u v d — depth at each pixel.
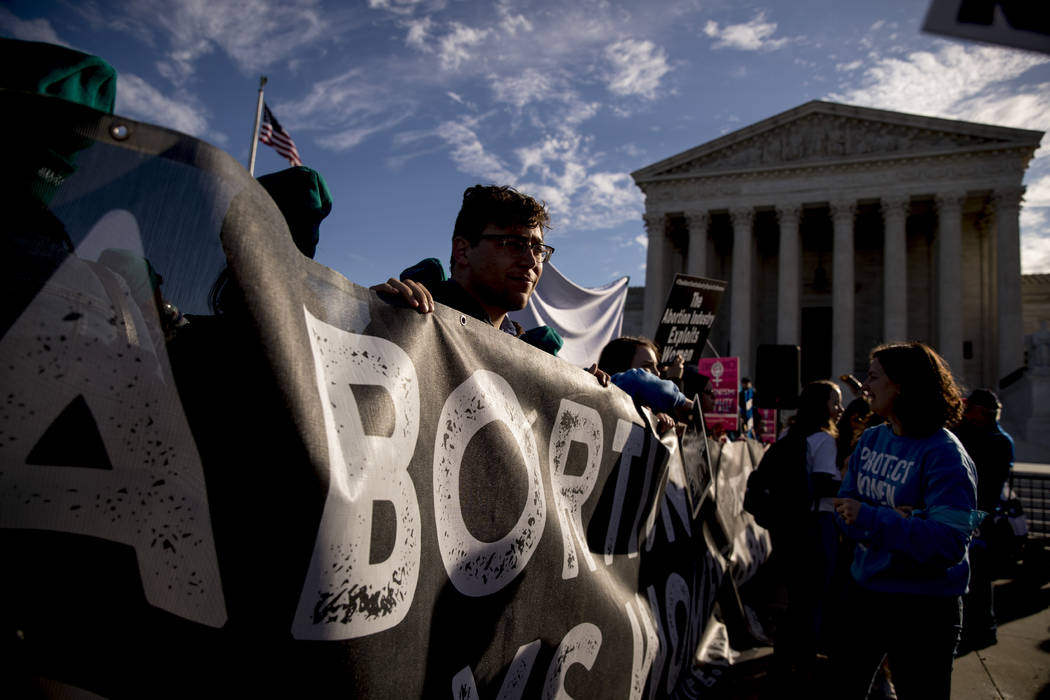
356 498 1.23
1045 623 6.19
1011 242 31.73
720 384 10.34
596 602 2.26
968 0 0.69
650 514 3.03
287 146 13.45
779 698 3.74
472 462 1.72
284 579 1.09
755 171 36.16
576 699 2.08
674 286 6.79
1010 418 25.64
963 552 2.42
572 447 2.31
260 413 1.11
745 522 5.94
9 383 0.93
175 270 1.06
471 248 2.26
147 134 1.07
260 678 1.05
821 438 4.24
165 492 1.02
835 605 4.01
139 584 0.99
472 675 1.59
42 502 0.93
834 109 35.28
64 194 0.99
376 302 1.52
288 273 1.23
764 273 41.38
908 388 2.72
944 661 2.50
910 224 38.62
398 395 1.46
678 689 3.37
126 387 1.01
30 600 0.91
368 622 1.23
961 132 32.97
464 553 1.62
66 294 0.98
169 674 0.99
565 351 6.41
